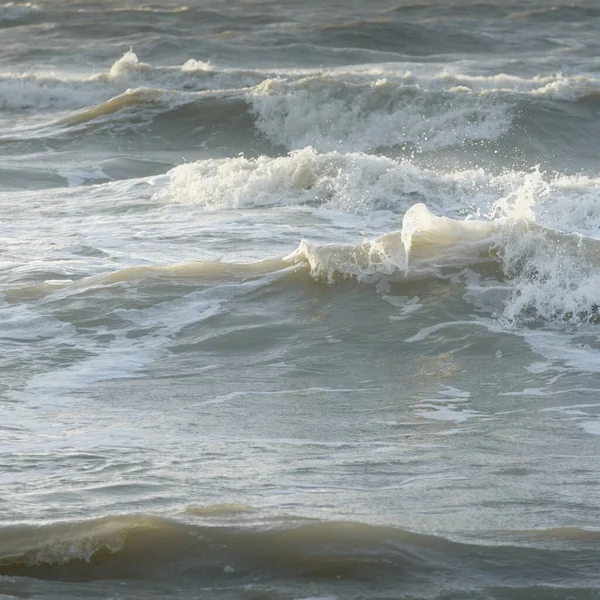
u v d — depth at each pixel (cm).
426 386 2547
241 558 1343
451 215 5128
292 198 5378
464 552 1350
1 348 2825
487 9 18175
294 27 16462
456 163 7819
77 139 8169
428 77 10312
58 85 10438
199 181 5575
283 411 2316
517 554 1342
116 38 15462
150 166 7131
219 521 1432
